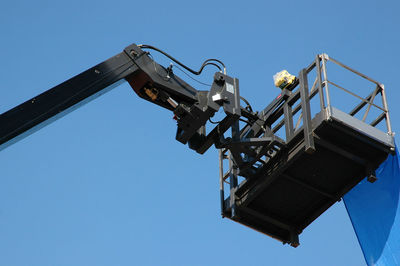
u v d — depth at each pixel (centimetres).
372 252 1964
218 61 1878
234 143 1839
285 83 1919
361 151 1822
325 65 1814
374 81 1889
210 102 1792
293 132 1838
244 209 1978
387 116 1856
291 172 1878
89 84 1695
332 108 1745
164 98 1808
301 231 2036
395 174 1952
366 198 2002
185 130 1823
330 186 1920
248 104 1942
